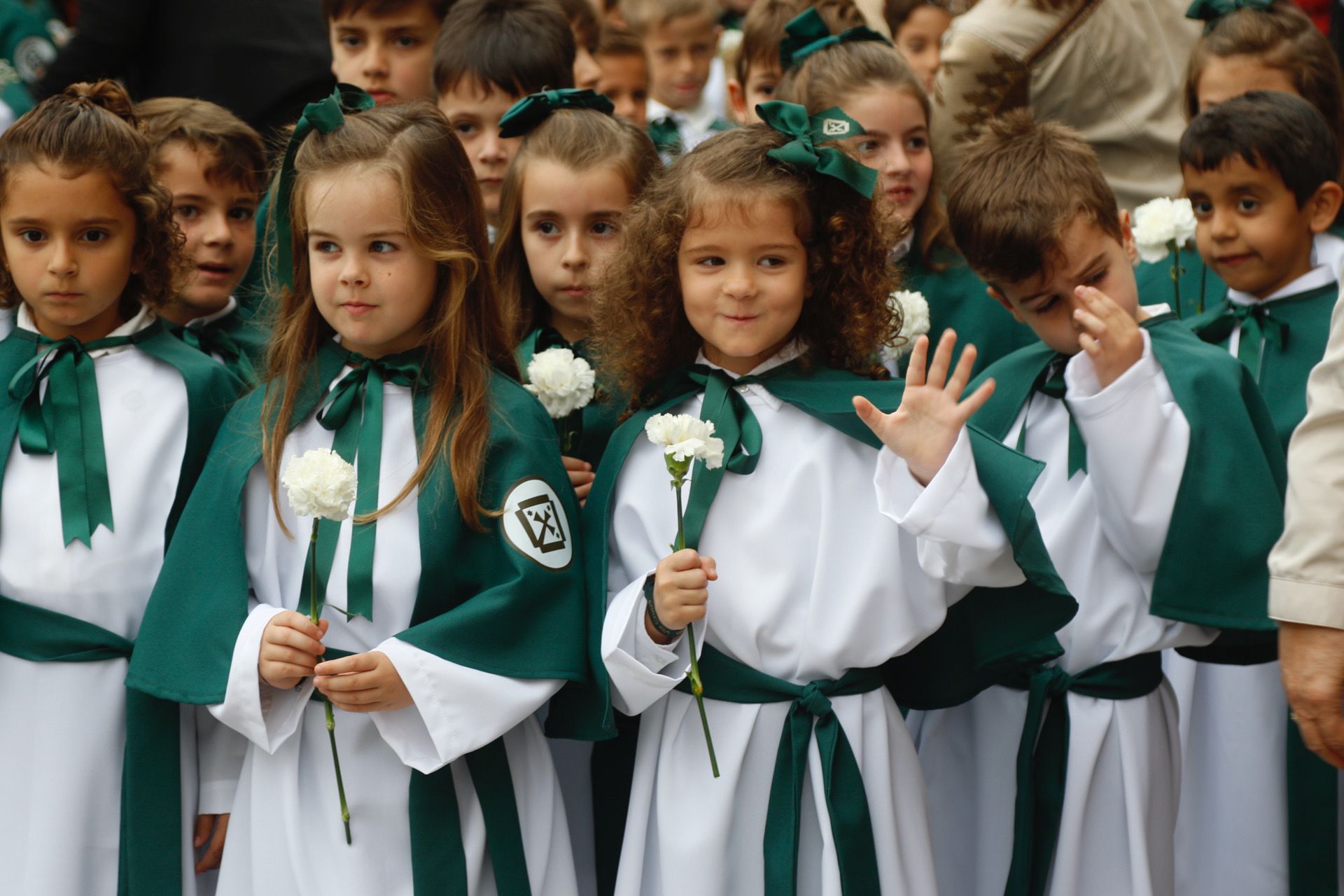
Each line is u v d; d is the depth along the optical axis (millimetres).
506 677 6855
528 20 10914
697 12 15711
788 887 6820
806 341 7516
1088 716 7598
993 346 10180
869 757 7039
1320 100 10391
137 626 7594
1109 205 7828
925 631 7055
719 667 7066
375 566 7055
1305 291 8930
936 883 7359
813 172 7227
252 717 6820
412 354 7398
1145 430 7312
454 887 6934
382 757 7055
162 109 9492
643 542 7309
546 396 8250
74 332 7773
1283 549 6617
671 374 7562
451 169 7422
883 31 13773
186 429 7758
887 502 6734
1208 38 10656
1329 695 6457
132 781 7297
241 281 9812
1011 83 11250
